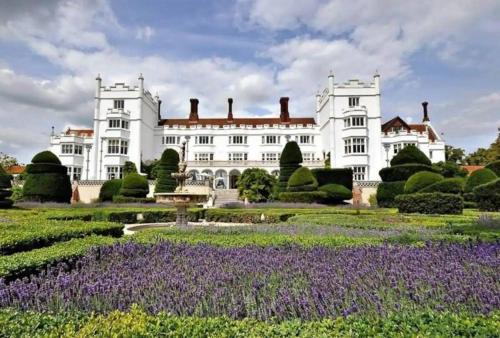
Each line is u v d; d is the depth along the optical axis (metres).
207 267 5.55
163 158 34.38
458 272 5.03
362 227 10.87
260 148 51.69
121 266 5.68
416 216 14.78
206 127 52.38
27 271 5.04
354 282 4.63
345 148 45.50
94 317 3.42
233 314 3.72
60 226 8.91
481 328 2.93
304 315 3.69
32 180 28.30
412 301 4.02
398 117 51.94
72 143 47.38
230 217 19.67
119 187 32.56
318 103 53.88
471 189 22.86
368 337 2.87
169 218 19.89
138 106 48.59
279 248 7.09
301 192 28.20
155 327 3.00
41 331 3.00
